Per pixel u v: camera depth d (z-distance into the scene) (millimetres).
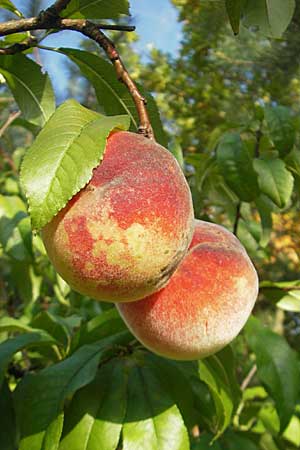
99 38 344
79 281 316
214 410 481
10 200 582
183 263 355
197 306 349
